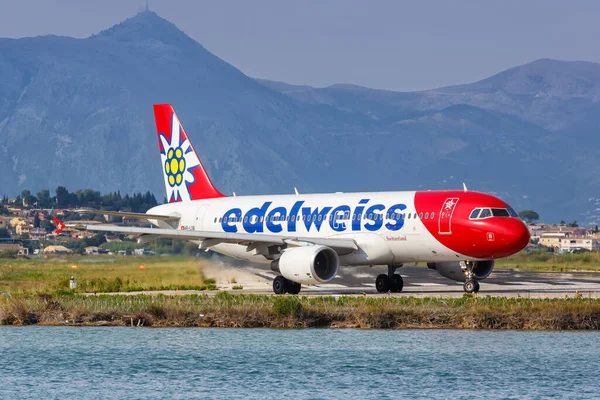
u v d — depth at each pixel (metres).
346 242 163.50
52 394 95.12
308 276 156.88
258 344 119.75
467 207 154.62
